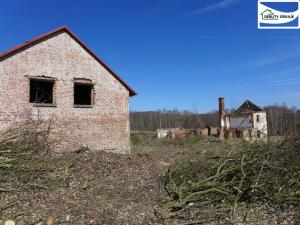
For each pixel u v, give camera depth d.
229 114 31.59
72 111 15.55
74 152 13.97
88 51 16.19
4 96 13.58
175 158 14.59
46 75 14.79
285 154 9.90
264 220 7.45
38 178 9.72
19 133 13.31
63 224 6.85
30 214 7.30
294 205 8.16
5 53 13.57
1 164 9.91
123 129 17.33
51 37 15.01
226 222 7.34
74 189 9.20
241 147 10.75
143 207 8.10
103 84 16.72
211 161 10.66
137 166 12.09
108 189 9.37
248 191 8.64
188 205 8.12
